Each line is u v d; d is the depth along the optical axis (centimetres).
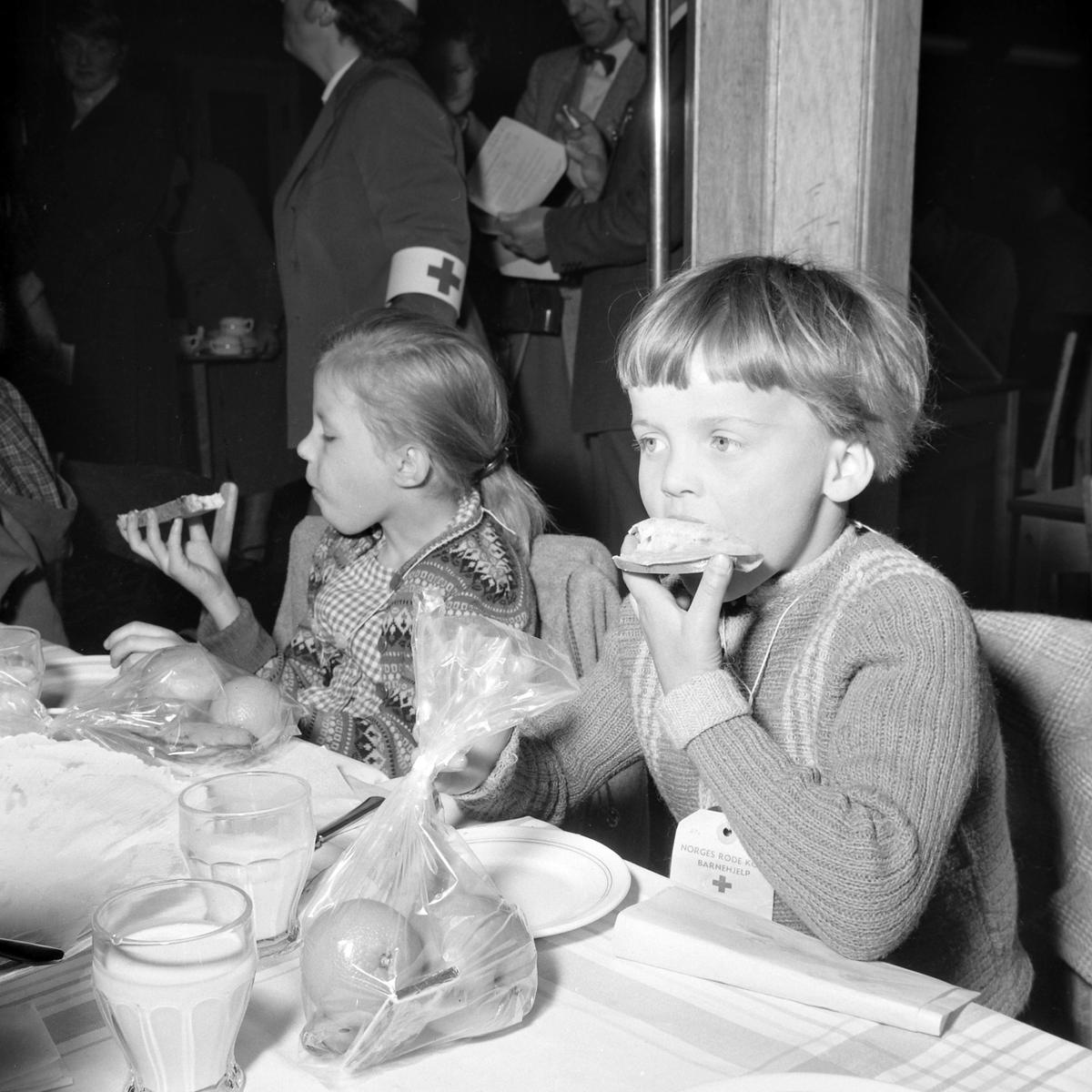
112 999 59
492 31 264
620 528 280
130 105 252
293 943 78
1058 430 329
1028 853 121
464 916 68
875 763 87
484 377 164
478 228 276
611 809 147
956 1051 66
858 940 80
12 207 246
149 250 258
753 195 238
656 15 240
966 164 299
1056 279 318
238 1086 63
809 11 227
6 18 240
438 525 163
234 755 112
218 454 273
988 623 121
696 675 90
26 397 253
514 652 76
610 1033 68
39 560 238
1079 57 312
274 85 259
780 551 98
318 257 263
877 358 99
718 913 80
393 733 140
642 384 98
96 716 115
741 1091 58
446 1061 65
